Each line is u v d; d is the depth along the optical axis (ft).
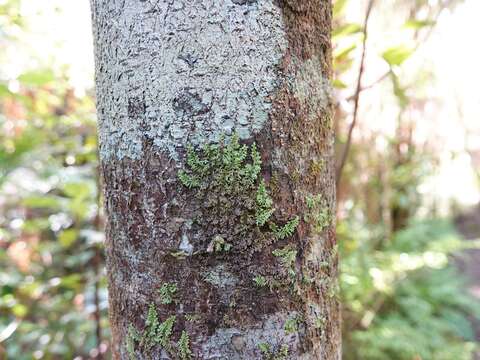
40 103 2.36
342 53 1.39
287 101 0.74
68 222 2.58
